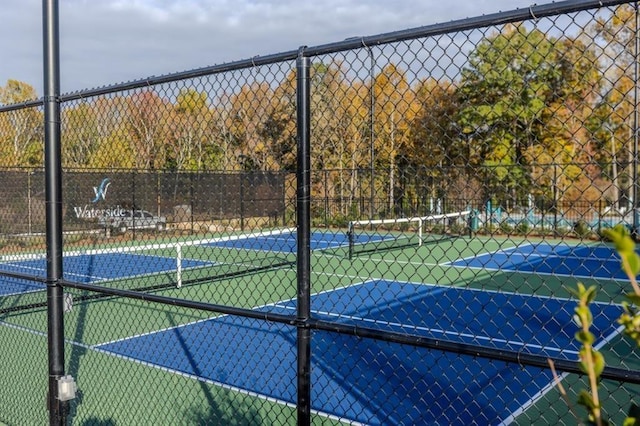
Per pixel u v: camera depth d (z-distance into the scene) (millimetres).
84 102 4438
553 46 2436
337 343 7555
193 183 9859
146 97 4906
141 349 7590
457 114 3049
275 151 3738
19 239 8969
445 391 5871
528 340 7832
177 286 12000
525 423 5070
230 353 7352
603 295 10703
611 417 5062
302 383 2992
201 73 3473
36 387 5945
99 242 12398
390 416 5312
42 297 10992
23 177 8328
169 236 11398
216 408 5551
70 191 12344
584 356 1267
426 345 2631
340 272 13609
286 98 3586
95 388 6094
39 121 6645
